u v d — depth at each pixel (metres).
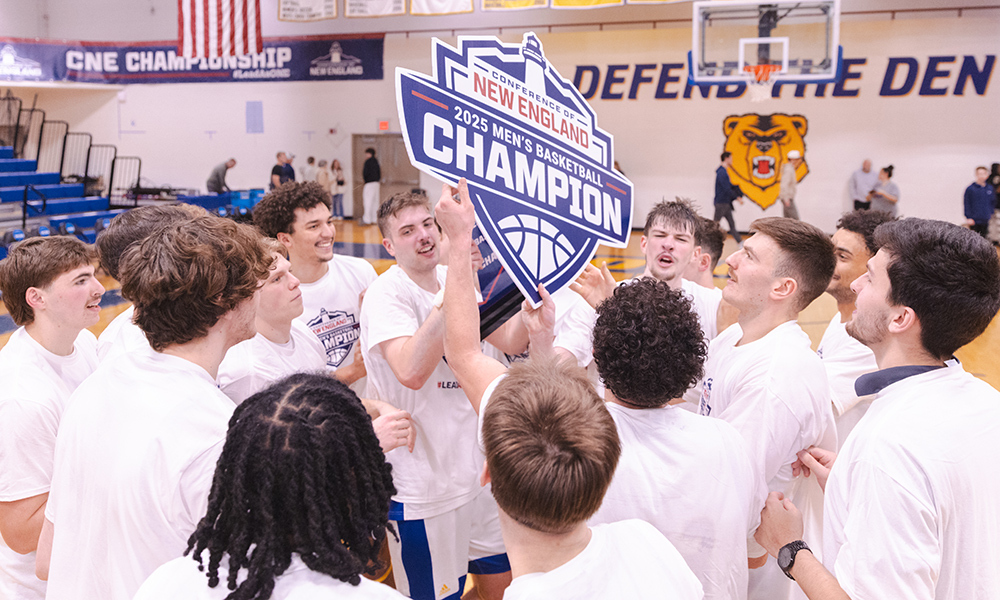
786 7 9.16
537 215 1.52
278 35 14.85
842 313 2.24
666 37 13.02
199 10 11.05
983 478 1.12
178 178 15.37
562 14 13.48
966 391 1.20
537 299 1.51
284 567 0.88
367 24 14.33
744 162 13.02
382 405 1.84
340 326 2.64
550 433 0.93
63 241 1.84
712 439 1.26
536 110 1.54
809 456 1.57
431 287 2.15
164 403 1.18
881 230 1.29
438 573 2.13
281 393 0.96
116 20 15.33
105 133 15.43
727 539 1.24
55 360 1.82
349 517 0.93
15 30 15.12
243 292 1.27
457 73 1.36
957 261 1.18
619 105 13.45
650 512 1.21
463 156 1.37
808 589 1.20
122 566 1.13
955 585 1.12
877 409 1.23
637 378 1.24
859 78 12.30
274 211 2.48
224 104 14.96
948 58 11.88
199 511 1.13
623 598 0.94
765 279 1.70
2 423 1.59
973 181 12.03
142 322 1.24
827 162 12.65
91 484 1.17
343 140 14.63
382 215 2.10
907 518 1.08
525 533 0.96
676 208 2.46
